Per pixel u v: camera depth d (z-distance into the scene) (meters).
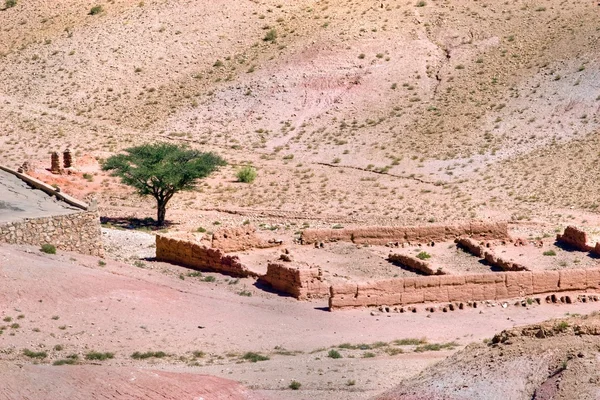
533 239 136.50
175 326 95.44
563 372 68.88
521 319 101.38
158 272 112.75
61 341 89.69
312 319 100.44
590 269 110.56
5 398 74.06
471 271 120.12
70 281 99.56
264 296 107.19
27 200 123.25
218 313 100.25
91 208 113.12
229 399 76.44
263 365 84.69
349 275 117.00
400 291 105.56
